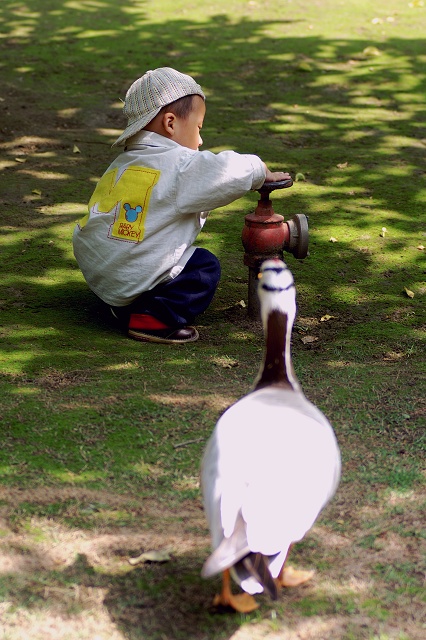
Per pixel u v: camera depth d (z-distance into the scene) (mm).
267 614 2717
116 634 2621
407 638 2613
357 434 3723
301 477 2418
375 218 6254
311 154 7438
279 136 7836
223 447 2502
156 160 4418
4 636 2592
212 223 6191
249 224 4715
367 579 2875
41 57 9969
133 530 3084
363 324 4863
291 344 4629
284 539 2295
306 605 2758
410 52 10383
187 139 4523
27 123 8062
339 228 6090
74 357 4418
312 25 11516
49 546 2992
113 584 2826
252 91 8992
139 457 3525
